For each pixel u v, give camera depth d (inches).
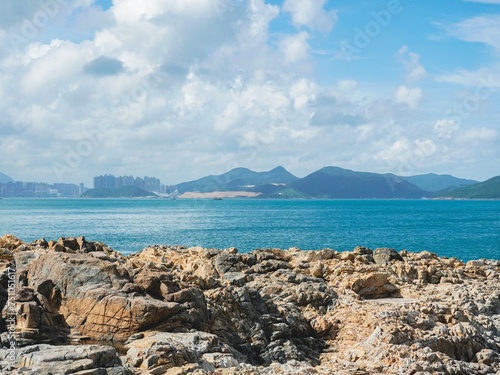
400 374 903.7
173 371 763.4
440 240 4490.7
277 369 879.7
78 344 915.4
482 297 1439.5
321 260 1637.6
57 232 5029.5
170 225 6141.7
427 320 1156.5
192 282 1139.3
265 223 6584.6
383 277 1496.1
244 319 1088.2
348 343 1104.8
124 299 950.4
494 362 1055.6
